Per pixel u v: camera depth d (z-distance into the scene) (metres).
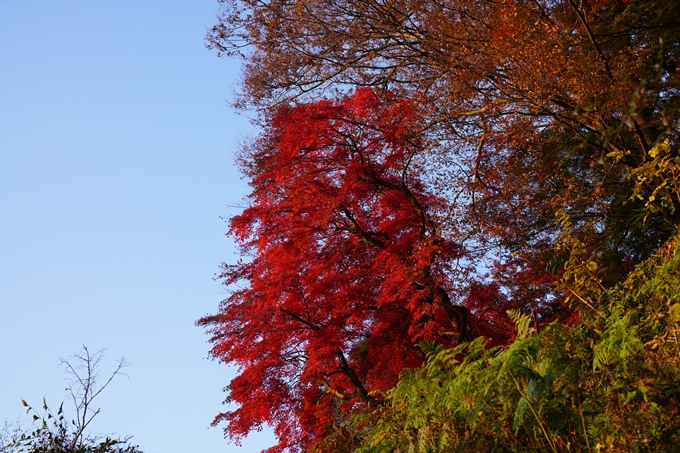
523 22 12.88
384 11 17.94
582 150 15.50
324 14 19.70
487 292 16.52
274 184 17.89
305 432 16.38
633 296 6.00
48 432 9.57
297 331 16.25
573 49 13.14
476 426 5.30
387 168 17.09
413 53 19.08
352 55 20.70
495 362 5.32
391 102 17.62
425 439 5.58
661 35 13.09
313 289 15.94
